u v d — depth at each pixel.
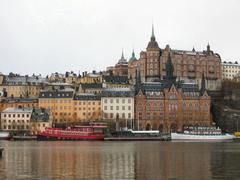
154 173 127.62
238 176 121.62
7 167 141.50
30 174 125.25
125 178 118.25
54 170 134.12
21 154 193.00
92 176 121.69
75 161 161.00
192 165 147.75
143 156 183.00
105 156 183.25
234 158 173.25
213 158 173.25
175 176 121.69
